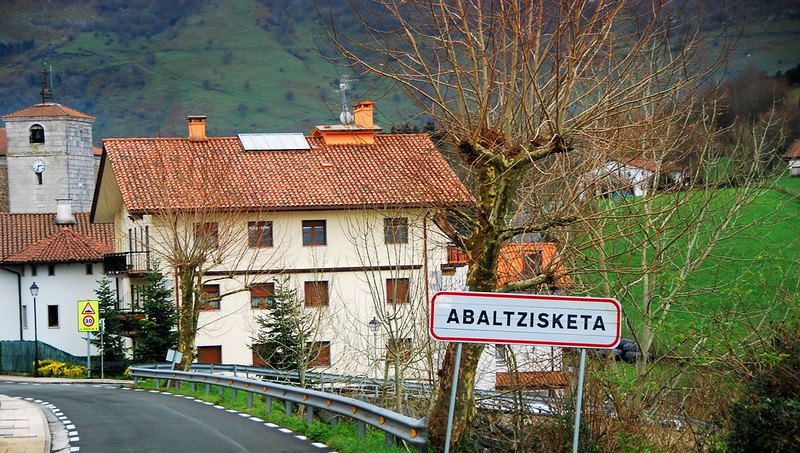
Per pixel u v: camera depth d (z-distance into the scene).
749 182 34.91
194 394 46.69
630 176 30.94
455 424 24.84
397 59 23.06
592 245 26.62
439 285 46.03
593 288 30.67
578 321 18.11
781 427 23.00
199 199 65.75
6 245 99.38
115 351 79.44
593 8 22.42
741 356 26.69
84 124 165.25
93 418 36.12
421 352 36.78
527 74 23.12
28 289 97.25
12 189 162.62
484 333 18.11
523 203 29.97
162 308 66.00
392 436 25.09
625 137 25.94
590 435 25.86
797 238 34.28
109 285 96.06
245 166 72.75
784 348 24.25
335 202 69.06
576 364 27.02
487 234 24.41
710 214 33.03
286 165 73.25
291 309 55.06
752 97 50.31
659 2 23.86
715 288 30.67
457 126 23.66
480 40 22.78
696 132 33.34
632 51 23.72
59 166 162.88
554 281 27.42
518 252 30.50
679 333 28.03
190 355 57.44
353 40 23.06
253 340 62.31
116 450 27.39
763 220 35.56
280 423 32.44
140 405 41.00
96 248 98.06
